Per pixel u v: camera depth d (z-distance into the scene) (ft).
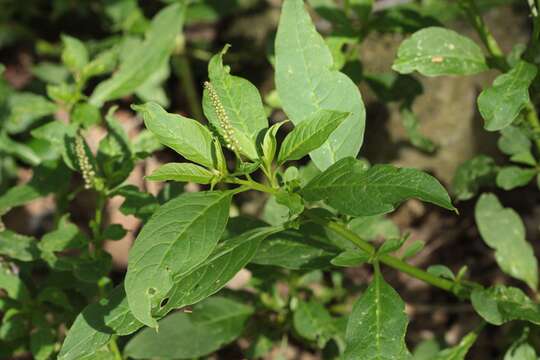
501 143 3.10
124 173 2.92
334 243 2.82
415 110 3.79
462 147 3.76
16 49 4.51
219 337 3.08
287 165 3.66
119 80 3.43
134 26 3.69
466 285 2.77
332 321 3.06
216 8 3.80
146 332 3.05
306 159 3.67
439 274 2.79
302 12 2.62
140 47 3.50
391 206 2.42
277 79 2.63
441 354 2.87
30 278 3.07
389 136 3.81
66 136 2.95
